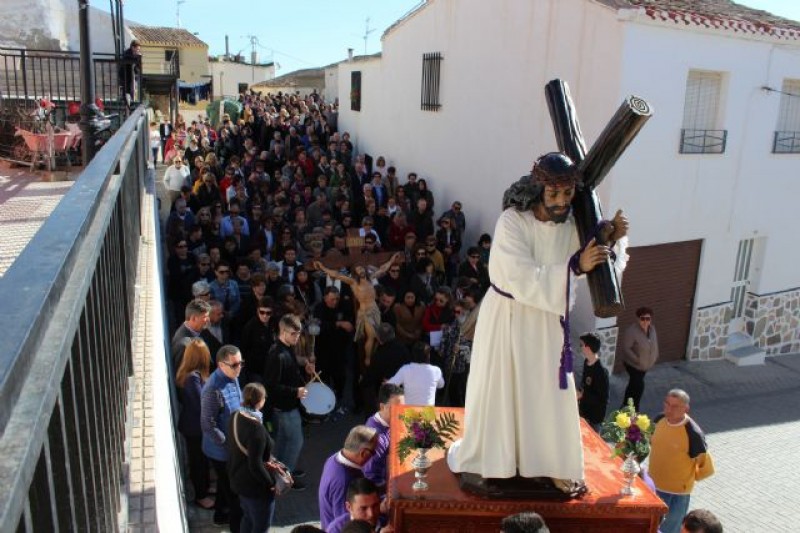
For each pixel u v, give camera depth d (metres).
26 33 12.52
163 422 4.16
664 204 11.18
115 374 3.18
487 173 13.26
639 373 9.55
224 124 20.28
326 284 10.22
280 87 38.78
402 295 10.41
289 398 6.73
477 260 11.30
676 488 5.88
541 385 3.26
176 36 39.06
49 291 1.18
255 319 7.68
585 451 3.94
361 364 8.81
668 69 10.61
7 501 0.87
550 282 2.95
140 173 7.78
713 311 12.41
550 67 11.40
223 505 6.04
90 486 2.16
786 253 13.32
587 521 3.32
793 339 13.98
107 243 3.07
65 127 9.45
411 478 3.46
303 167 15.82
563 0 11.02
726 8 12.30
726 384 11.65
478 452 3.39
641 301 11.52
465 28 13.67
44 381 1.16
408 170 16.53
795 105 12.62
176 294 9.44
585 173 3.00
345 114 21.28
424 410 3.61
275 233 11.35
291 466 6.90
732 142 11.75
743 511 7.65
